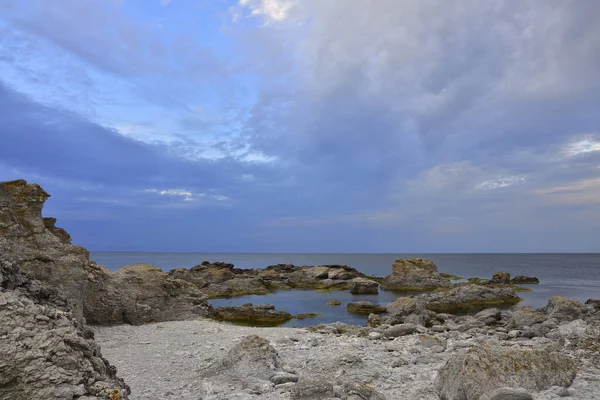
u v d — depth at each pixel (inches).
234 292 1879.9
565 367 355.6
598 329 530.6
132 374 447.2
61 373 268.5
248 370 431.5
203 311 1010.7
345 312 1336.1
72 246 729.0
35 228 700.7
